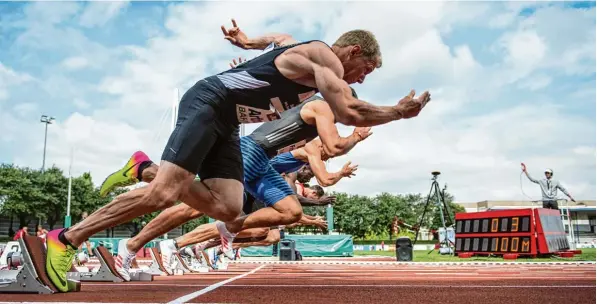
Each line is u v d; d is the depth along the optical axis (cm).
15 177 4294
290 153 540
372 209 5438
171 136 267
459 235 1424
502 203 7281
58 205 4512
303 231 3891
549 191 1427
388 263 1038
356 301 229
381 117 257
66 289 266
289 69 271
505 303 220
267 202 457
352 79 297
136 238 408
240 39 357
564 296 258
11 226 4631
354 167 523
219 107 271
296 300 233
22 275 257
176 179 261
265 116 285
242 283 383
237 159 310
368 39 282
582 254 1504
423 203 5625
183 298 238
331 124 455
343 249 1752
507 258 1223
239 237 626
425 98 257
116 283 374
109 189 294
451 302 225
